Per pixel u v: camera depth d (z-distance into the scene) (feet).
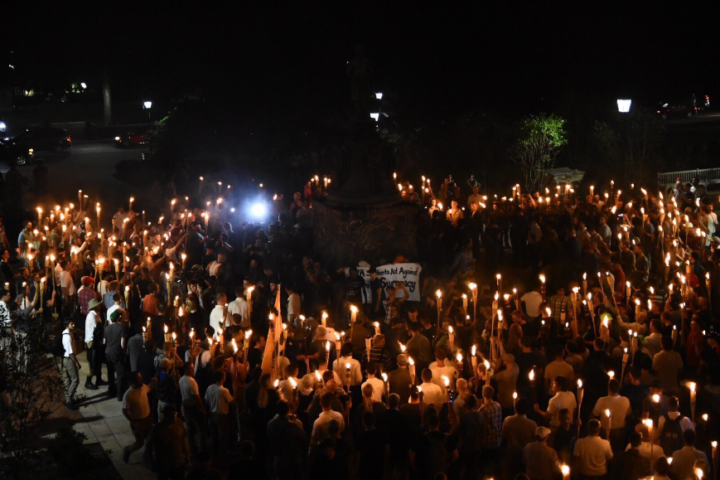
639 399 39.58
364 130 73.36
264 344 48.21
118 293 52.54
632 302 57.82
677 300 51.37
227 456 42.47
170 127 147.64
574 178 116.67
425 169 123.24
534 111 141.28
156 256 70.23
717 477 37.01
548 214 77.05
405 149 128.57
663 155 130.52
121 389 50.75
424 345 47.01
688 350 47.42
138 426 42.75
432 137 129.39
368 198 71.82
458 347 47.88
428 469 35.14
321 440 36.37
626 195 115.24
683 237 74.28
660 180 119.85
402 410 38.65
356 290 61.36
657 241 69.41
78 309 57.36
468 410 36.42
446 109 137.39
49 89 245.45
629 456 33.30
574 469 34.78
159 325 53.16
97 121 236.63
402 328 51.93
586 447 34.47
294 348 46.60
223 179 126.82
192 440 42.57
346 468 33.53
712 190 118.01
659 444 35.65
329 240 73.00
